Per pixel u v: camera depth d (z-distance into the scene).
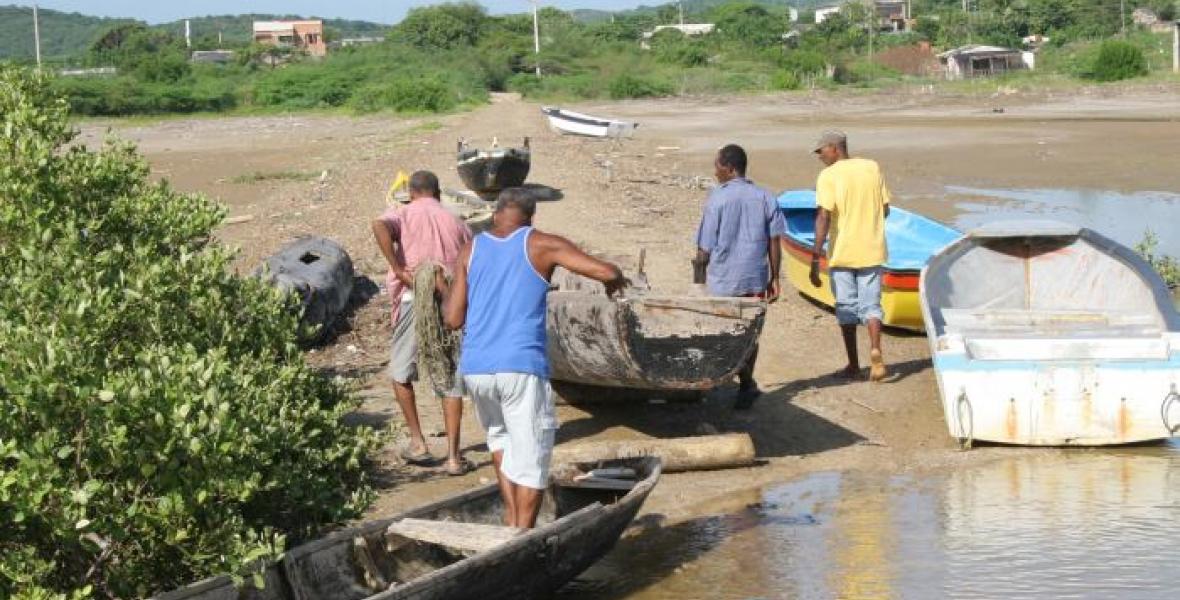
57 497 5.46
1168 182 24.50
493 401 6.69
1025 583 6.79
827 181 10.34
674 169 28.20
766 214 9.55
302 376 8.02
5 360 5.62
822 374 10.97
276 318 8.55
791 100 66.50
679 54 90.44
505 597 6.36
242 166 34.53
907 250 13.67
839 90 74.38
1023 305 11.24
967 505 7.99
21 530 5.59
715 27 134.75
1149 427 8.84
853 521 7.79
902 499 8.14
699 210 20.25
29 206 8.13
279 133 50.38
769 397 10.33
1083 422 8.91
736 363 8.69
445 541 6.39
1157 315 10.30
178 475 5.69
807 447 9.20
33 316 6.89
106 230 8.49
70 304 6.89
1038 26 114.69
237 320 8.33
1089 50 79.44
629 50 96.69
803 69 82.56
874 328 10.46
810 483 8.50
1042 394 8.92
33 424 5.67
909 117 48.97
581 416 9.86
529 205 6.80
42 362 5.62
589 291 9.38
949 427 9.03
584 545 6.64
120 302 7.32
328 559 6.31
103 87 66.62
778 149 34.59
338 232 18.59
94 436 5.59
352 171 29.39
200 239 10.23
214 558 5.81
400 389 8.62
